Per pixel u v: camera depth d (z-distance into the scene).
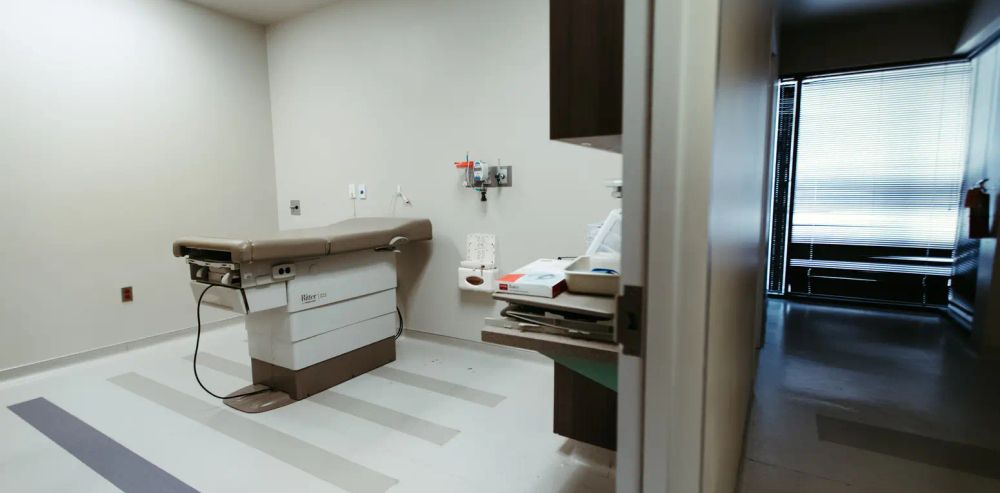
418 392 2.48
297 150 3.82
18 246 2.66
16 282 2.66
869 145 4.17
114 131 3.01
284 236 2.19
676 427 0.62
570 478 1.74
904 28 3.82
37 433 2.08
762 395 2.45
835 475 1.75
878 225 4.24
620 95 0.74
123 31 3.02
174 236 3.34
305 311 2.36
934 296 4.12
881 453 1.90
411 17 3.07
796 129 4.43
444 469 1.80
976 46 3.49
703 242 0.59
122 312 3.09
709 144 0.57
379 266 2.77
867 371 2.78
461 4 2.86
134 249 3.13
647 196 0.61
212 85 3.51
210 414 2.24
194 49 3.39
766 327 3.69
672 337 0.61
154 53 3.17
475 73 2.87
